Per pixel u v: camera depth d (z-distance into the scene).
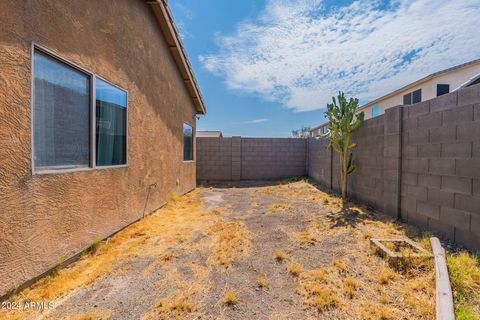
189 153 8.33
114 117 3.74
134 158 4.32
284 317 1.89
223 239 3.54
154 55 5.22
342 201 5.91
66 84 2.78
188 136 8.18
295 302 2.07
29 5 2.26
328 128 6.62
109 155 3.62
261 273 2.56
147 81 4.87
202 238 3.60
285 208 5.47
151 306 2.03
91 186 3.16
